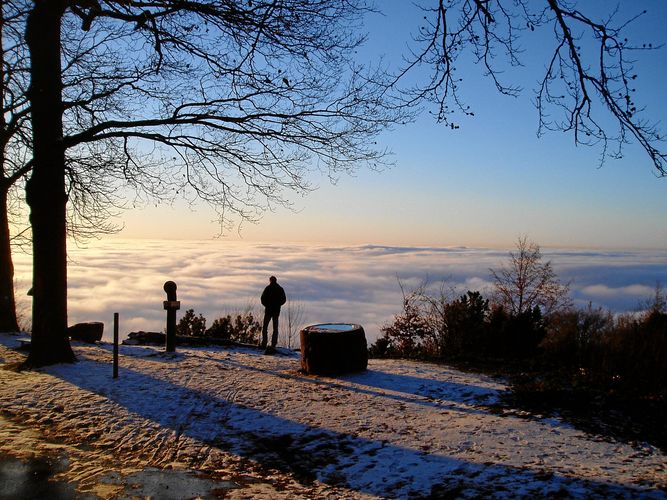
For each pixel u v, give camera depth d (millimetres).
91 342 13578
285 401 8242
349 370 10219
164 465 5691
